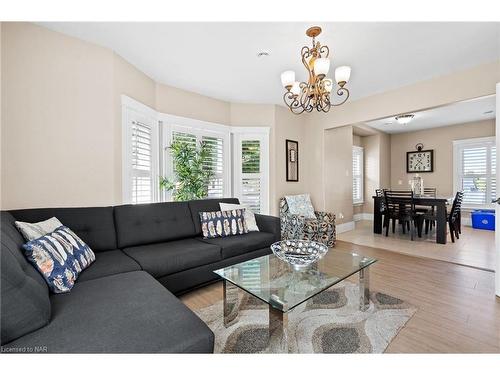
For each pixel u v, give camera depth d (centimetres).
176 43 237
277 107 421
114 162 250
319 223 367
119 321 107
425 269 281
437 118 515
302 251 204
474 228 517
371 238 438
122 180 263
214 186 382
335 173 475
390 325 172
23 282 103
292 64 278
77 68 226
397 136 670
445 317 181
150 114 306
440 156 595
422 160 622
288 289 154
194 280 214
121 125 261
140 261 188
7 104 191
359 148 657
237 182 408
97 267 171
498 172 215
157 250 213
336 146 478
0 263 98
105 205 244
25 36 200
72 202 224
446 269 281
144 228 236
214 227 270
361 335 161
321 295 219
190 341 97
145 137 301
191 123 356
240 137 408
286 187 433
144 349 92
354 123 400
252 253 262
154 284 147
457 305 199
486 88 272
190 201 290
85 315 111
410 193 446
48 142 211
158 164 326
